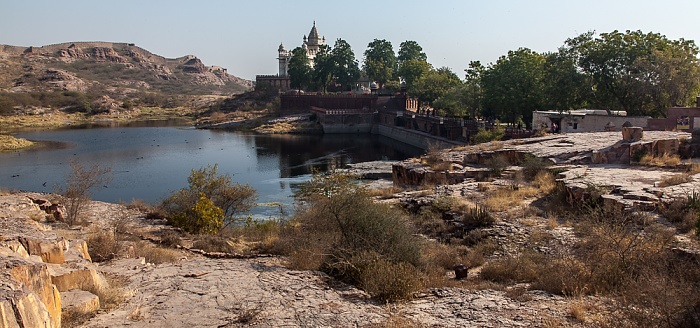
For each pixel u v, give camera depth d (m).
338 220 15.48
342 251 14.48
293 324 9.43
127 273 13.26
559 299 10.74
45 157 66.50
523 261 14.04
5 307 6.29
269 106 135.12
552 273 12.27
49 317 7.29
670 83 44.22
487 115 76.88
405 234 15.02
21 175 52.50
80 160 63.84
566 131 48.75
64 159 64.62
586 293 11.11
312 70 138.25
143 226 23.83
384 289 11.38
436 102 89.19
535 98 59.97
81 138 92.00
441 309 10.34
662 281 9.76
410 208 22.89
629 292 9.84
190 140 89.25
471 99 81.69
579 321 9.17
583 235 15.91
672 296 8.92
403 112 100.00
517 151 31.02
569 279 11.66
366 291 11.91
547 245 15.90
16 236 10.27
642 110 49.38
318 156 68.38
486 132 51.19
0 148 74.31
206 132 104.38
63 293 9.76
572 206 20.00
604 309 9.64
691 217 15.38
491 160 29.92
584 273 11.85
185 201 25.28
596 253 12.56
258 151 74.19
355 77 138.50
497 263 14.35
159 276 13.08
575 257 13.77
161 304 10.55
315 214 18.36
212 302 10.77
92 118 141.75
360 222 15.12
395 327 9.06
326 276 13.48
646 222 15.91
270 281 12.69
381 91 132.12
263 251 18.08
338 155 69.31
